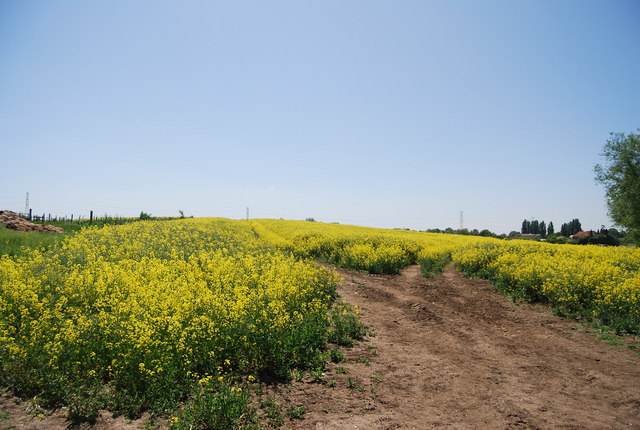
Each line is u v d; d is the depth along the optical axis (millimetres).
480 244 24016
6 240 15812
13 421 4770
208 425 4934
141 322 6824
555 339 9797
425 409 6000
